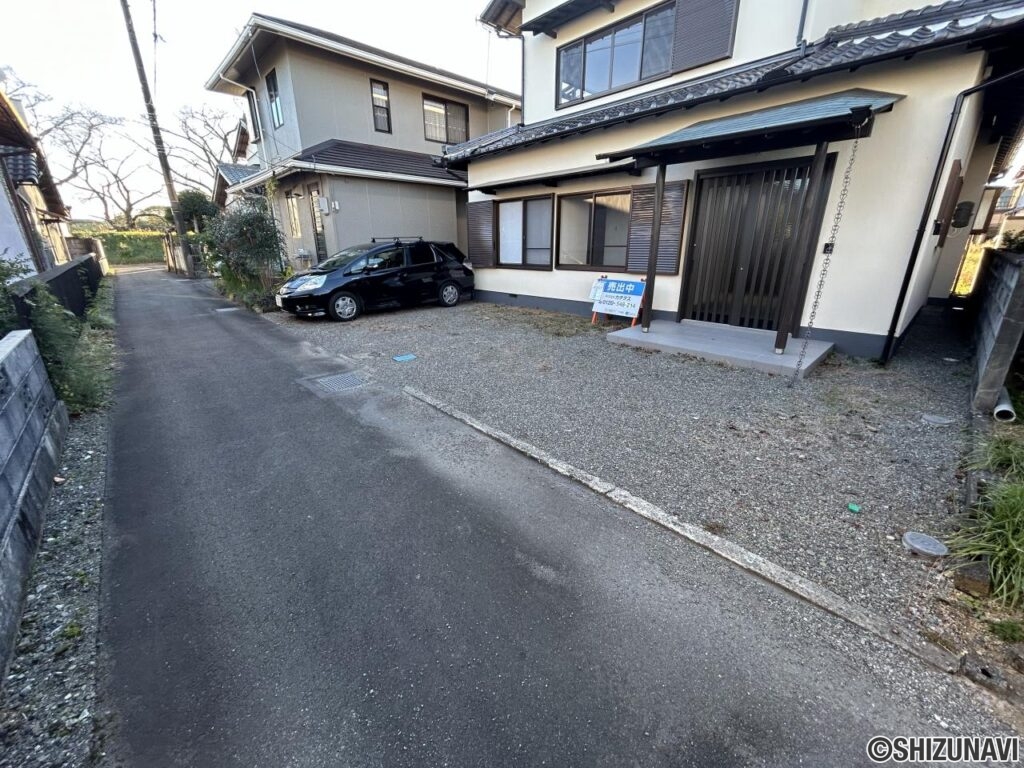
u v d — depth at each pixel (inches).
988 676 63.3
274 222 406.0
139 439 141.4
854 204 197.6
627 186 278.2
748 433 139.9
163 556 90.4
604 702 61.0
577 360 217.6
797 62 202.7
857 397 165.8
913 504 102.7
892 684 62.7
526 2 341.7
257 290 400.2
